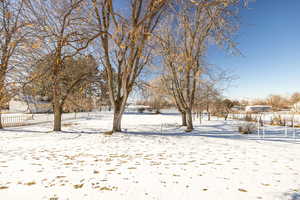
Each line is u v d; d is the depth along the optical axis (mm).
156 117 28766
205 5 5336
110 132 10820
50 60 6520
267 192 3271
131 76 10656
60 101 12641
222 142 8719
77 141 8688
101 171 4402
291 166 4906
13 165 4812
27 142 8375
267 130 13453
